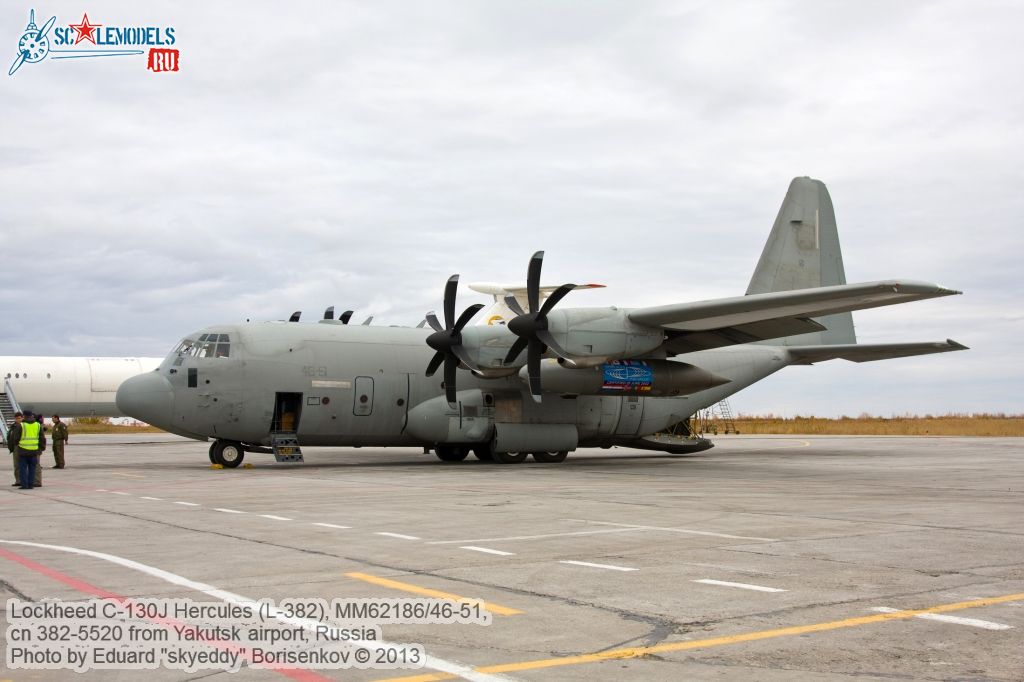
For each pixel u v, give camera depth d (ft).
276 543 32.42
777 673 17.04
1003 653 18.34
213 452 78.59
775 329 76.48
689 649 18.63
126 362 163.63
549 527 36.94
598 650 18.58
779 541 32.91
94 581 25.40
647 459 95.30
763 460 92.43
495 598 23.26
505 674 17.03
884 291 61.77
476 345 76.28
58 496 51.29
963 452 110.11
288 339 78.79
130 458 97.19
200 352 76.13
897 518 40.22
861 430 236.43
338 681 16.78
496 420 83.20
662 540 33.17
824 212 94.43
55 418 77.92
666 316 73.00
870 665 17.53
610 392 77.82
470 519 39.75
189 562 28.40
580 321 74.02
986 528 36.70
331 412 79.15
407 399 82.02
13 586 24.73
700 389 81.00
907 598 23.21
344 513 42.16
